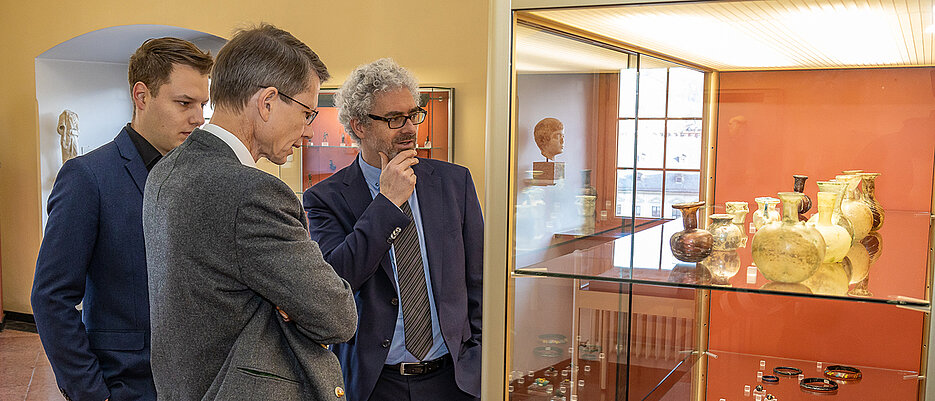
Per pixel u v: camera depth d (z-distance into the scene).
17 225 6.73
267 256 1.27
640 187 1.38
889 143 1.32
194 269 1.27
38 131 6.64
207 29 5.66
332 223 1.92
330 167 5.29
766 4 1.10
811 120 1.40
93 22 6.13
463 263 1.94
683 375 1.55
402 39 4.96
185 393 1.32
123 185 1.77
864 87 1.34
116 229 1.74
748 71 1.44
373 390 1.84
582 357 1.38
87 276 1.79
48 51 6.52
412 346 1.81
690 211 1.28
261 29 1.45
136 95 1.81
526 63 1.27
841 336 1.49
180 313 1.28
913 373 1.43
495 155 1.28
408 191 1.80
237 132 1.39
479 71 4.73
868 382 1.44
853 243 1.27
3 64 6.74
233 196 1.27
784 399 1.46
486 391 1.32
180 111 1.80
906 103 1.31
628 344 1.42
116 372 1.74
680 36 1.30
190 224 1.27
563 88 1.31
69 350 1.67
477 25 4.72
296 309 1.30
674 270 1.26
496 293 1.30
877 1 1.04
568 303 1.35
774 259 1.18
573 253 1.32
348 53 5.16
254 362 1.30
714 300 1.58
